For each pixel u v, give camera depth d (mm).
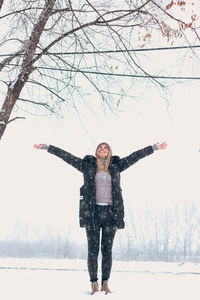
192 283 7016
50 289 6250
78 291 6105
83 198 6156
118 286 6621
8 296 5609
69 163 6234
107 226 6102
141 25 7309
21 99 7199
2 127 6324
